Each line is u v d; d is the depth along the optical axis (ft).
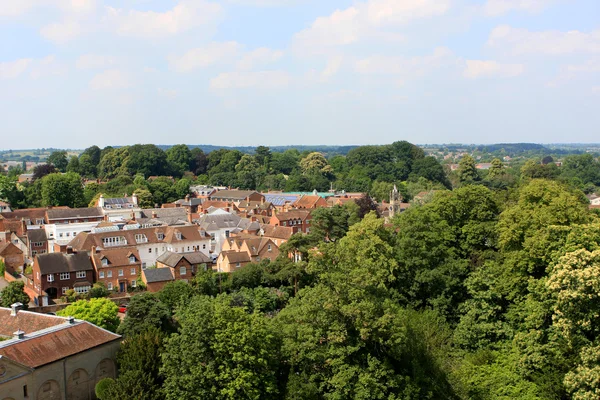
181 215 561.43
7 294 304.50
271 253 401.49
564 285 186.70
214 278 340.39
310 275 340.39
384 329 191.11
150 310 251.60
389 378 191.72
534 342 219.00
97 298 304.09
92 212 554.46
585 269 179.83
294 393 182.39
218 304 195.11
